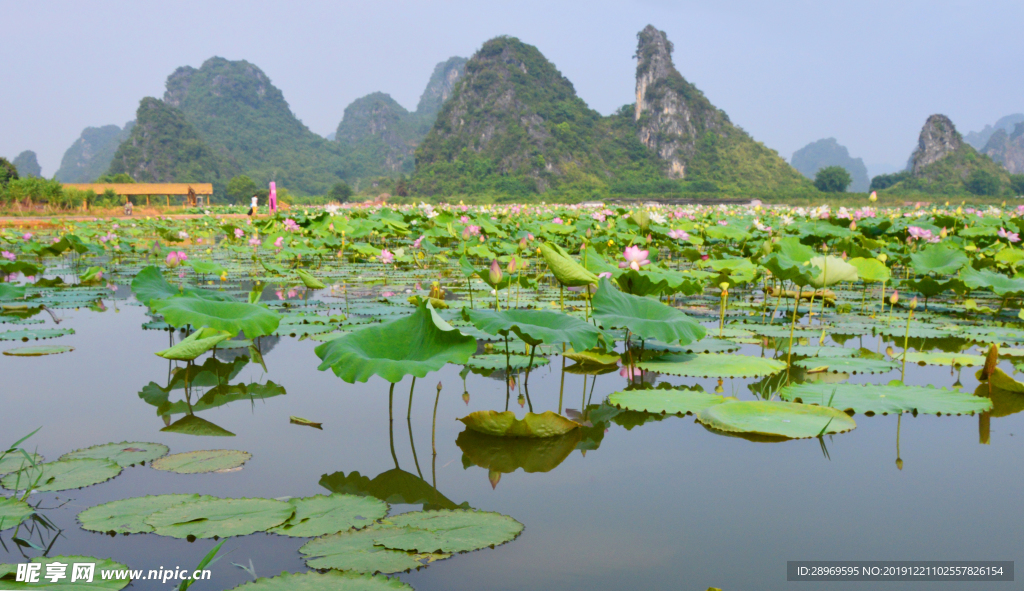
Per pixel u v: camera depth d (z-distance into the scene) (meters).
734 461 2.26
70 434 2.52
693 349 4.14
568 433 2.53
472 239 11.23
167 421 2.68
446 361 2.34
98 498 1.93
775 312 5.78
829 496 1.97
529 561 1.58
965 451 2.34
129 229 18.48
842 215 9.79
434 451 2.37
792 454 2.32
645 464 2.24
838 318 5.43
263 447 2.38
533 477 2.12
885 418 2.73
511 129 117.44
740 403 2.81
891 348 4.29
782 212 20.70
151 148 146.75
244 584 1.42
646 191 104.44
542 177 110.38
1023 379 3.40
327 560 1.55
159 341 4.28
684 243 9.98
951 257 5.94
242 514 1.80
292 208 42.56
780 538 1.71
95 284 7.36
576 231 11.57
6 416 2.73
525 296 6.37
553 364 3.78
